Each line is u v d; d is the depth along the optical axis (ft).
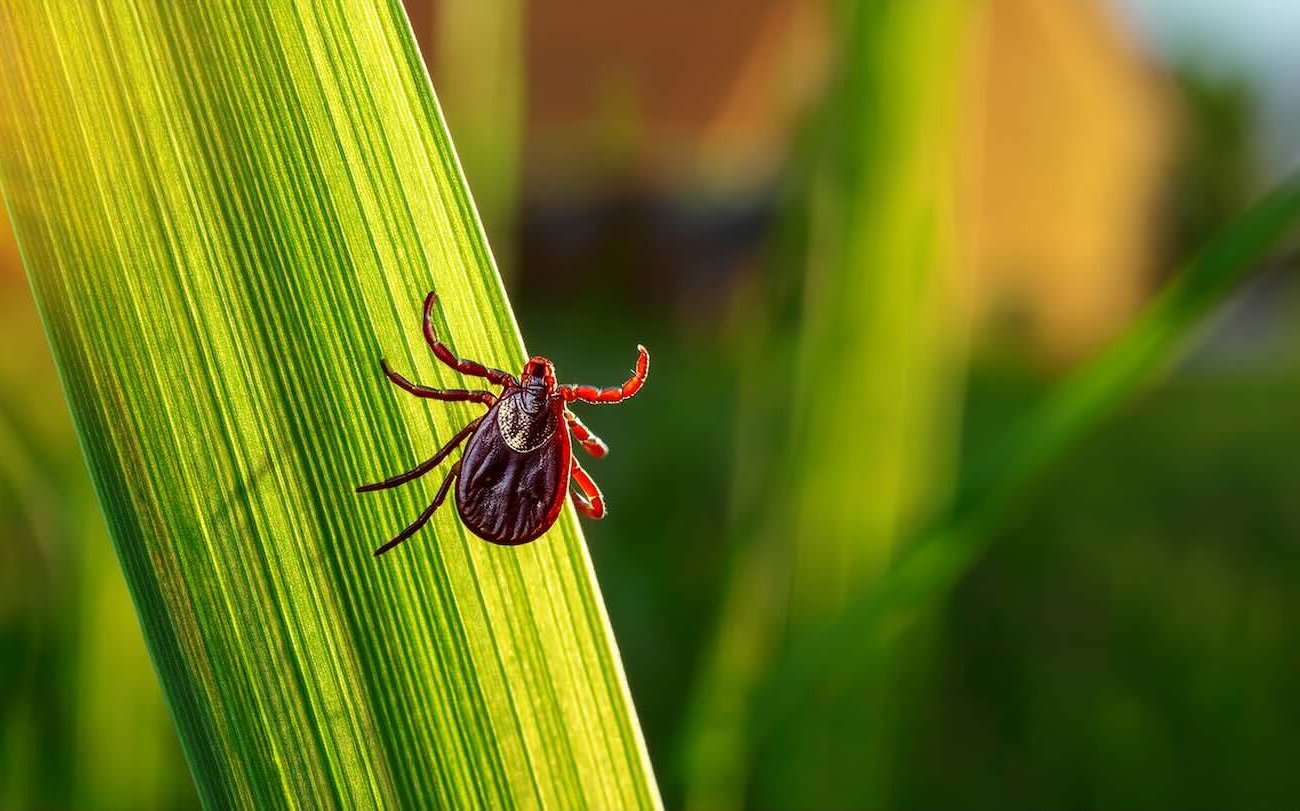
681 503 0.65
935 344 0.30
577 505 0.28
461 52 0.32
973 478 0.28
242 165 0.24
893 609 0.28
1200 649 0.51
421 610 0.24
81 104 0.23
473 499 0.24
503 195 0.32
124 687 0.31
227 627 0.23
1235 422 1.37
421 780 0.24
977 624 0.55
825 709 0.30
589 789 0.24
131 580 0.23
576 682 0.24
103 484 0.23
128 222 0.23
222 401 0.23
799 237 0.30
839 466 0.30
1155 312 0.27
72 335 0.23
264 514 0.24
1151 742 0.44
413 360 0.24
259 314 0.24
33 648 0.32
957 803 0.39
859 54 0.29
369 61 0.24
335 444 0.24
